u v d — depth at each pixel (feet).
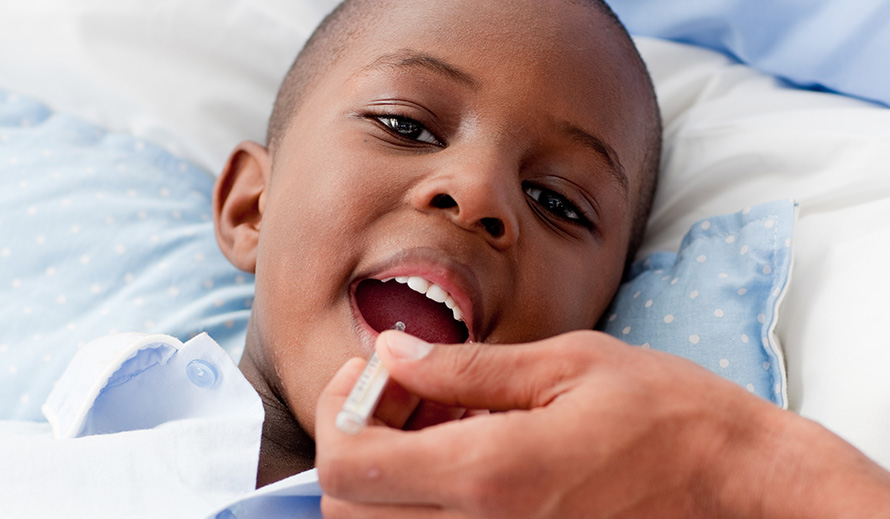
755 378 3.73
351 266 3.28
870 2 4.36
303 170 3.59
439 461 2.20
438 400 2.48
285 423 3.70
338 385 2.52
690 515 2.26
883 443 3.29
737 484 2.26
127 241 4.91
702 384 2.40
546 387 2.41
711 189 4.71
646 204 4.66
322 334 3.29
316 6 5.51
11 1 5.44
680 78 5.10
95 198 5.03
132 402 3.52
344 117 3.62
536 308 3.43
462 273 3.14
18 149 5.20
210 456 3.07
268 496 2.84
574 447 2.21
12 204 4.96
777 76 5.05
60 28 5.34
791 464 2.27
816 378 3.60
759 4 4.75
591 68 3.80
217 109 5.38
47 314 4.65
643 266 4.62
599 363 2.41
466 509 2.23
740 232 4.17
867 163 4.12
